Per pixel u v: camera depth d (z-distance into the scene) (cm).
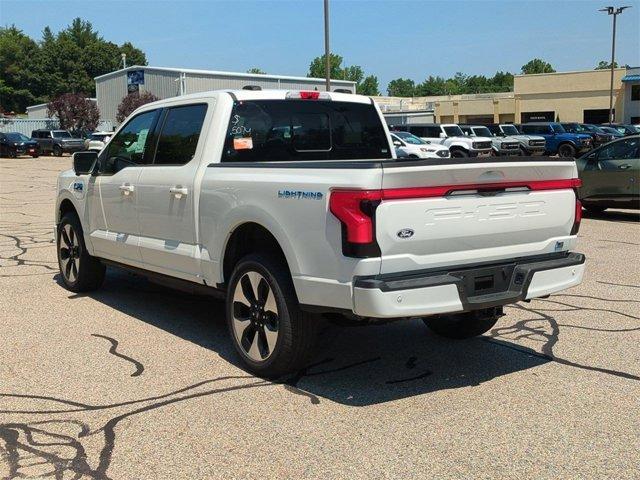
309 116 602
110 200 657
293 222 445
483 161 439
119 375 496
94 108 6019
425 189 420
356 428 406
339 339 590
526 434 398
